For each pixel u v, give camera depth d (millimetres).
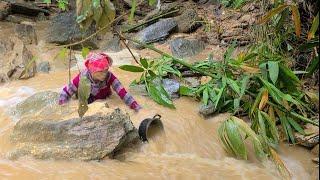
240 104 4602
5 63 5395
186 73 5270
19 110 4285
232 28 6348
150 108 4535
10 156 3699
